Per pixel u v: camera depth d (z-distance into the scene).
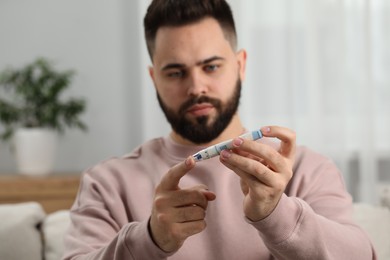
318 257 0.84
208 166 1.07
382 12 2.60
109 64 2.79
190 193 0.79
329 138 2.58
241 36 2.60
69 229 1.11
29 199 2.37
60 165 2.79
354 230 0.94
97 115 2.80
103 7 2.78
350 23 2.60
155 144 1.17
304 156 1.10
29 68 2.55
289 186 1.07
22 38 2.79
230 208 1.03
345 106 2.58
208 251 1.00
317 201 1.02
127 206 1.09
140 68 2.78
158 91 1.05
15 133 2.51
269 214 0.81
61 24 2.79
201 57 0.99
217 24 1.01
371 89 2.57
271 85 2.63
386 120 2.64
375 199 2.58
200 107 1.01
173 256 0.99
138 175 1.12
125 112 2.80
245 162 0.75
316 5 2.58
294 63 2.61
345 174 2.58
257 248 0.99
